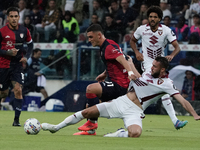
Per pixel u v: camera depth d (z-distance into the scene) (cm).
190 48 4234
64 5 4847
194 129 2470
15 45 2422
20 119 3047
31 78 4288
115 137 1666
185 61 4228
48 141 1480
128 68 1753
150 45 2456
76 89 4247
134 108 1725
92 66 4247
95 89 1844
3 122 2688
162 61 1692
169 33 2422
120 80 1864
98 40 1866
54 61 4312
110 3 4819
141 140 1577
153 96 1736
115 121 3033
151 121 3166
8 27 2412
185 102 1686
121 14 4653
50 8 4894
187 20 4588
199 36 4322
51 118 3250
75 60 4281
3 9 5244
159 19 2389
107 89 1845
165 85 1714
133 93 1744
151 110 4200
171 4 4694
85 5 4872
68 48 4322
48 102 4259
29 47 2531
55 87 4291
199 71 4172
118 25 4584
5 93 2567
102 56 1873
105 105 1727
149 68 2458
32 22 4897
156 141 1577
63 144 1389
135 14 4647
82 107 4206
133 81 1753
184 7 4666
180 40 4478
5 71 2420
